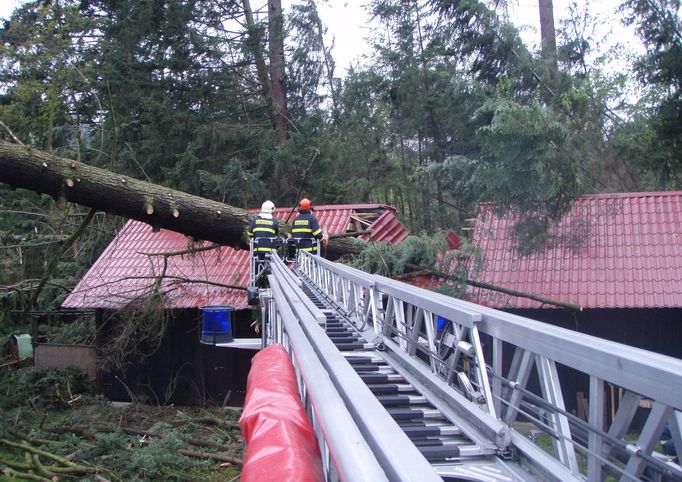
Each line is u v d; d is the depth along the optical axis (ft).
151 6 64.54
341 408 6.66
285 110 73.77
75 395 52.49
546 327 11.64
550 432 11.47
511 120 36.81
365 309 24.91
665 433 13.14
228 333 38.11
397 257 41.11
